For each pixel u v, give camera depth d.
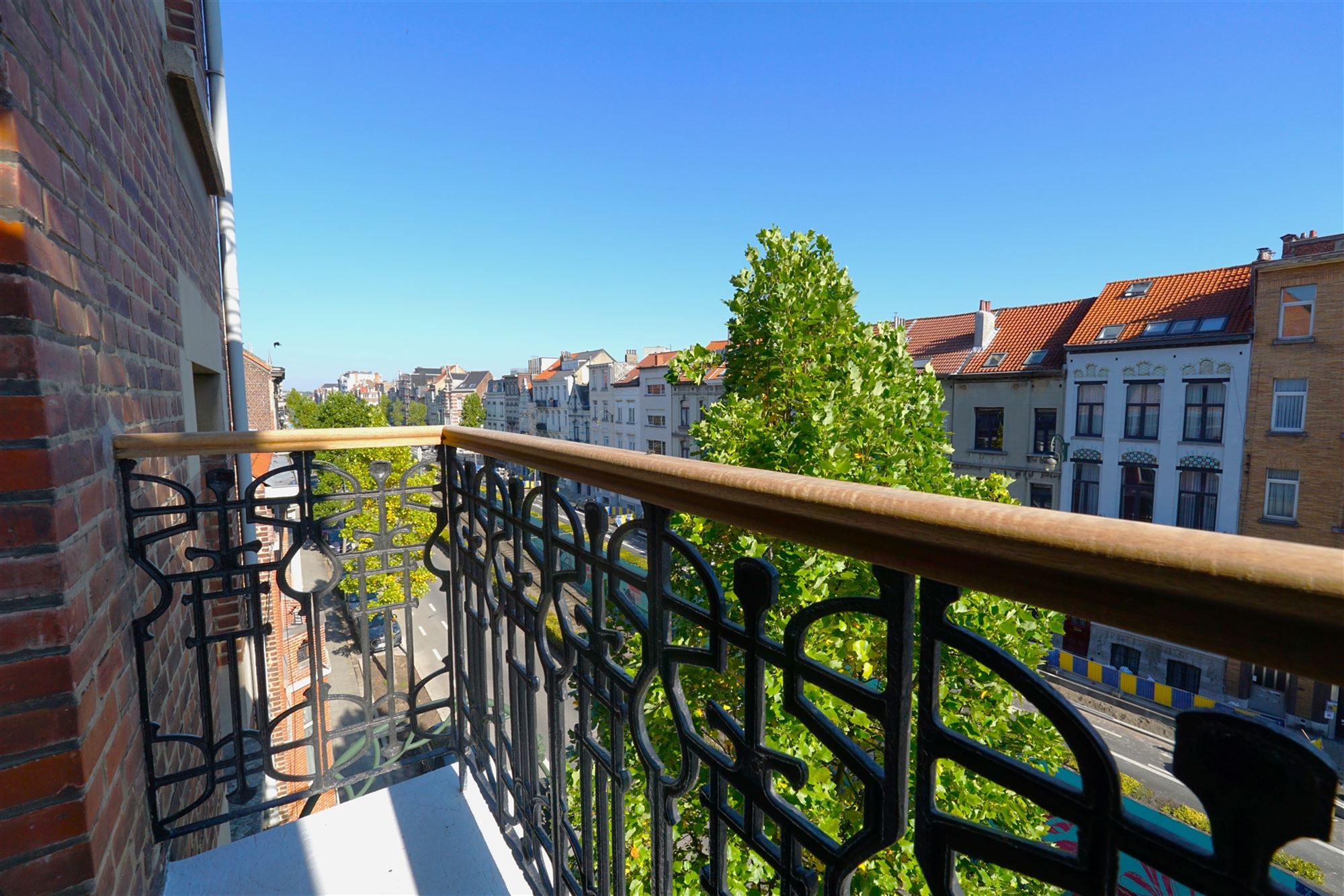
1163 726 12.30
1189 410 13.73
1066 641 14.97
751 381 6.22
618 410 36.03
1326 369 11.91
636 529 0.97
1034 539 0.43
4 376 0.98
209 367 3.75
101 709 1.19
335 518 1.88
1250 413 12.84
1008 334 17.83
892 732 0.58
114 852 1.24
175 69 2.54
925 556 0.52
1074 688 14.16
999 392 16.95
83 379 1.22
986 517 0.46
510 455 1.46
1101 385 14.98
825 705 4.06
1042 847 0.48
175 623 1.95
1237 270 14.23
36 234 1.01
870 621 4.34
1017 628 4.23
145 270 1.85
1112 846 0.43
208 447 1.57
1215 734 0.39
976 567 0.49
